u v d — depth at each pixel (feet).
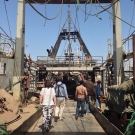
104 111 33.50
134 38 30.09
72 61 74.79
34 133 23.44
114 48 49.16
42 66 73.10
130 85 22.57
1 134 17.43
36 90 72.90
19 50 49.26
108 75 67.15
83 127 26.76
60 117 30.94
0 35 49.47
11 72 63.82
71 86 87.25
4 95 34.40
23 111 41.16
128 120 22.12
